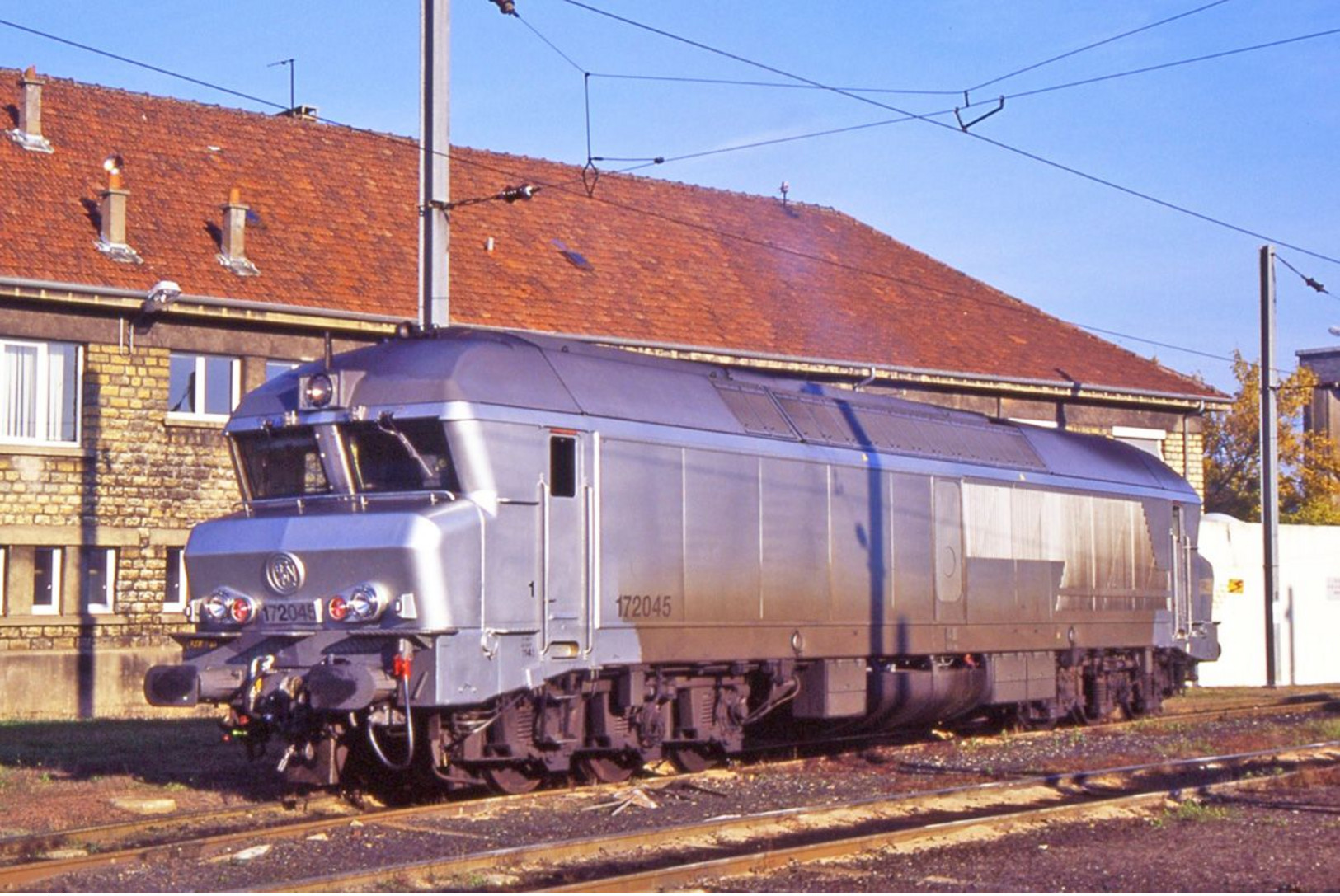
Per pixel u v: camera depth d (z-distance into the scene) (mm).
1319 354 58750
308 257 24391
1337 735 18859
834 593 15922
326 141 27953
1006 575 18797
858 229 35625
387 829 11266
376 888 9180
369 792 13531
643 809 12398
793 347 28047
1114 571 21094
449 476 12352
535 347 13453
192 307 22250
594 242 28984
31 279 20859
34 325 21406
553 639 12695
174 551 22891
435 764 12438
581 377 13594
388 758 13273
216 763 15453
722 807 12539
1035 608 19312
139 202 23766
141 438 22359
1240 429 56719
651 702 13984
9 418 21547
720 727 14836
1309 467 54125
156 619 22531
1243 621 31766
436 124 16969
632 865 9984
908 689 17141
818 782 14086
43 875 9656
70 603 21906
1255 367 56938
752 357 27094
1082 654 20328
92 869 9867
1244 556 32000
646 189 31812
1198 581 23391
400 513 11984
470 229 27422
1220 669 31234
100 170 24031
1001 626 18625
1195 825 11680
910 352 29969
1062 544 20016
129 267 22219
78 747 16938
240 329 23109
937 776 14711
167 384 22641
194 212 24203
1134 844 10812
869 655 16469
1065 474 20391
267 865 10023
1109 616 20891
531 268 27031
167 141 25656
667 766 15328
